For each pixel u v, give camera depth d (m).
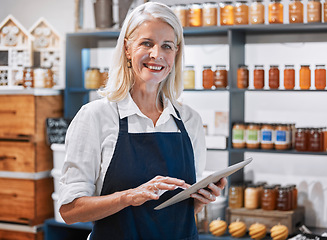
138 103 1.94
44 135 3.81
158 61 1.82
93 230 1.91
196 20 3.40
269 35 3.53
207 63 3.71
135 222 1.84
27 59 4.09
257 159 3.62
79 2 3.86
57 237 3.82
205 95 3.71
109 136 1.87
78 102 3.99
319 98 3.44
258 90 3.29
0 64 4.15
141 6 1.86
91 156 1.83
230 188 3.38
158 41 1.81
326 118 3.42
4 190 3.87
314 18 3.16
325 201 3.44
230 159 3.36
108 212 1.72
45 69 3.87
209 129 3.70
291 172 3.52
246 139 3.36
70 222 1.83
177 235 1.89
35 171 3.75
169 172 1.89
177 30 1.87
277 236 3.11
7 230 3.88
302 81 3.23
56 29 4.14
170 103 1.99
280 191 3.27
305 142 3.20
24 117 3.76
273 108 3.56
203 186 1.73
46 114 3.83
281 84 3.53
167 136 1.93
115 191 1.84
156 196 1.60
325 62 3.40
